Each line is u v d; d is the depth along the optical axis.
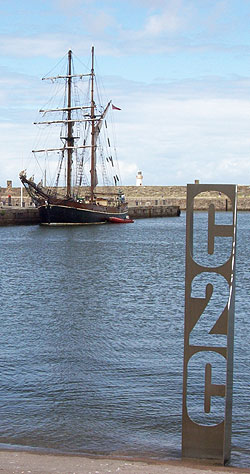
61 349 18.50
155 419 12.38
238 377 15.69
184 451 9.10
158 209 151.00
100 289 32.00
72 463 8.41
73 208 103.88
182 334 20.81
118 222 114.44
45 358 17.42
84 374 15.73
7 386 14.66
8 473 7.77
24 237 78.00
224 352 8.84
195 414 12.85
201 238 77.00
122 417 12.56
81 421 12.13
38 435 11.38
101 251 58.12
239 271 41.06
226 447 9.09
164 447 10.81
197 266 8.89
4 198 145.12
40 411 12.84
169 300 28.41
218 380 15.32
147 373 15.93
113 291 31.30
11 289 31.73
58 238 76.38
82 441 11.04
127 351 18.34
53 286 33.09
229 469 8.39
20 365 16.62
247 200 168.75
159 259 50.44
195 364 16.92
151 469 8.21
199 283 34.28
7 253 55.41
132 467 8.30
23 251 57.66
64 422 12.09
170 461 8.95
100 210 110.12
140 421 12.30
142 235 83.25
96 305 26.78
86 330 21.30
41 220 103.00
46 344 19.17
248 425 12.12
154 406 13.17
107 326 22.09
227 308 8.74
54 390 14.38
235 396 14.12
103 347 18.80
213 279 36.28
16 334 20.59
